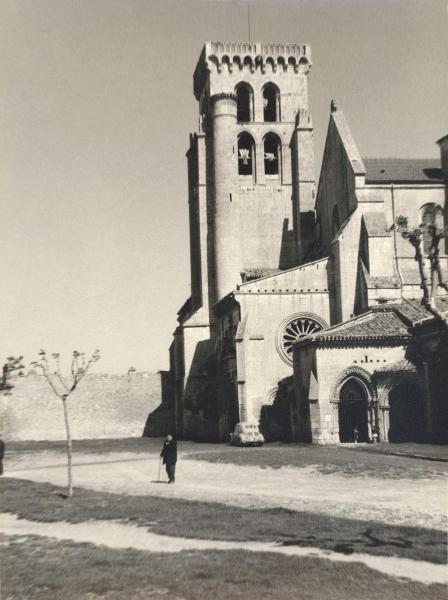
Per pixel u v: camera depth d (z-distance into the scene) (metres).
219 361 65.25
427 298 39.16
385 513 21.95
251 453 42.41
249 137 79.44
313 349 49.12
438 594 13.60
